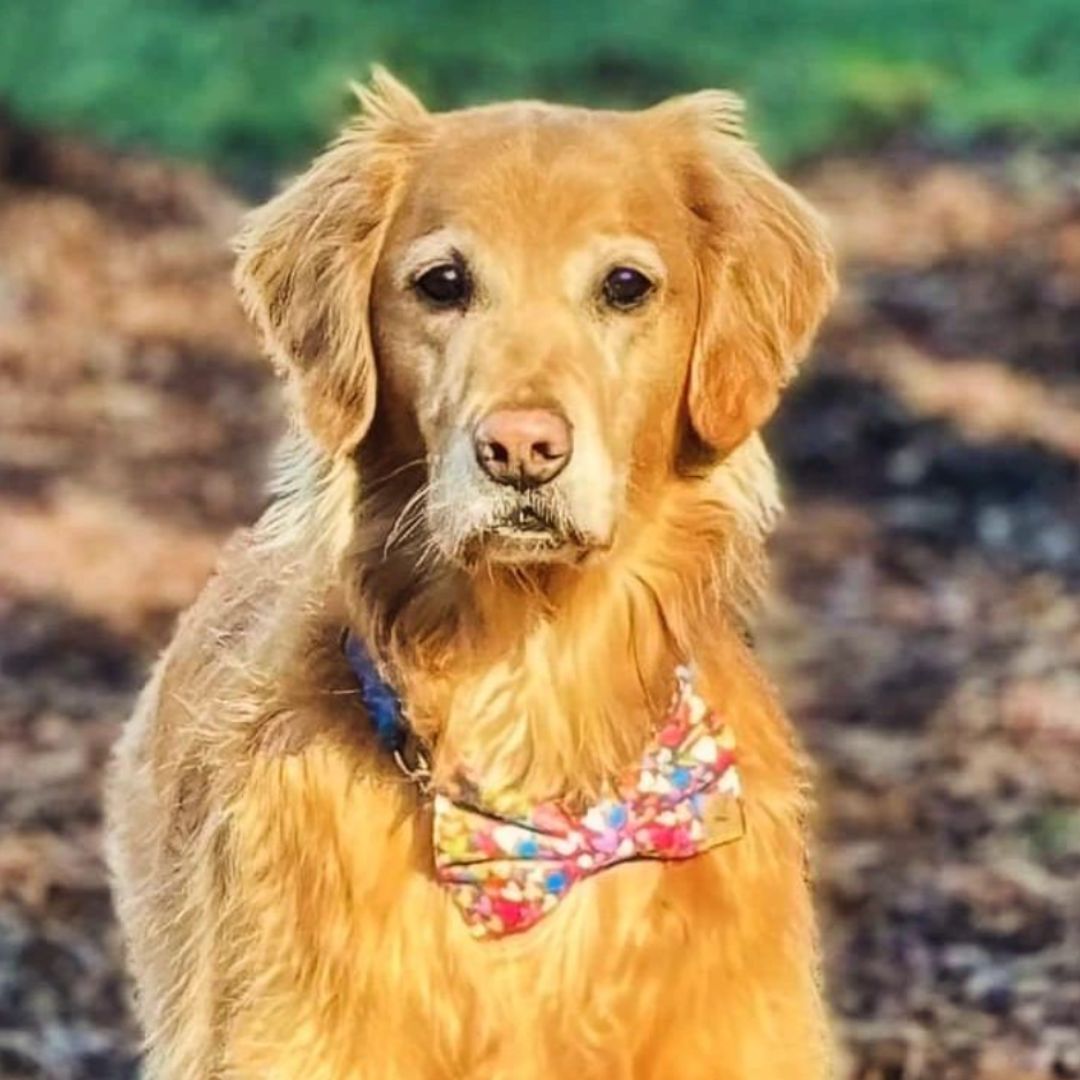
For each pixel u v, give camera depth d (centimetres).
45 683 1678
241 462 2212
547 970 730
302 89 3231
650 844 733
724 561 757
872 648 1783
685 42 3584
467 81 3381
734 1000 734
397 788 734
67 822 1429
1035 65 3584
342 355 738
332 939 725
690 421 747
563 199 716
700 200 750
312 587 752
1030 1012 1178
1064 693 1669
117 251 2744
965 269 2802
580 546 695
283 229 761
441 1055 729
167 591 1878
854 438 2291
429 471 715
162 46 3250
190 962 781
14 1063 1133
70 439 2256
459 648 736
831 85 3472
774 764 760
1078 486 2161
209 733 786
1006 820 1442
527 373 693
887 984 1217
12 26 3206
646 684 745
